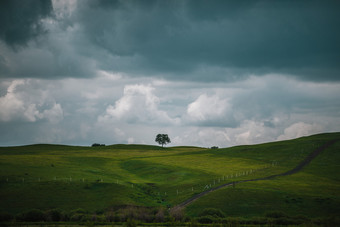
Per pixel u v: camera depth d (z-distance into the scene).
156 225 60.72
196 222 59.22
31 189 88.31
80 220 65.38
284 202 79.31
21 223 61.12
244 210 74.88
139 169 141.88
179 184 106.25
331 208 74.88
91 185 95.12
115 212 71.75
